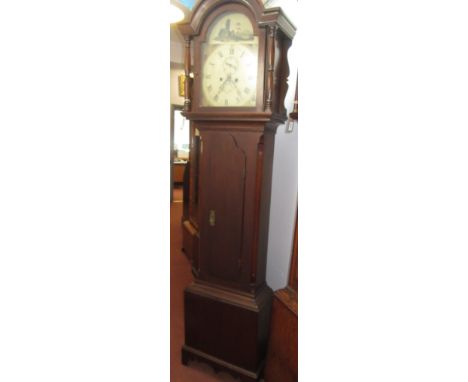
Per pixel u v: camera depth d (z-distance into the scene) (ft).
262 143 4.32
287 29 4.06
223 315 4.86
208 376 5.24
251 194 4.49
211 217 4.80
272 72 3.90
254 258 4.66
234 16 4.03
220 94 4.29
